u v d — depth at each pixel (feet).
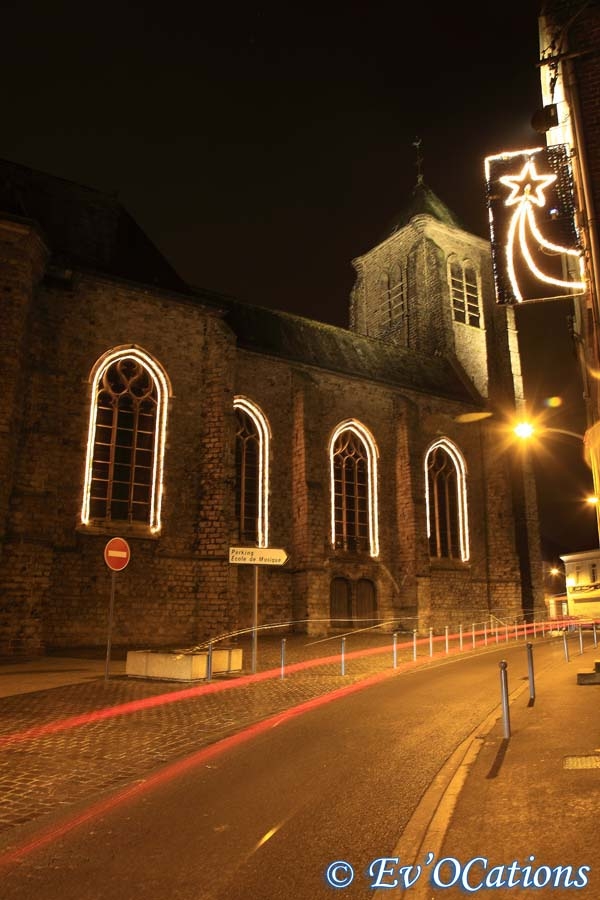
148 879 14.14
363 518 102.47
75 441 73.51
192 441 80.84
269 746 26.48
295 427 96.48
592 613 184.14
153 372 80.43
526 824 15.78
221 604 75.87
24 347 66.59
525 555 116.26
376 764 23.24
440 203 149.59
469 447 118.21
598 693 34.42
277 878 13.97
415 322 136.26
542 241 38.65
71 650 67.77
